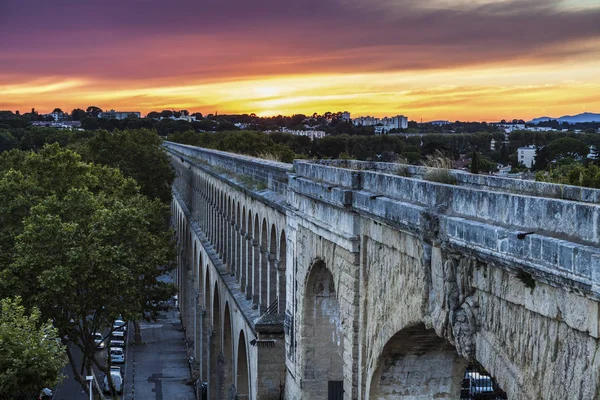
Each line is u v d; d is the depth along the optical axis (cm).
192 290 9644
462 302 2102
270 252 4872
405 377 2856
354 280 2977
